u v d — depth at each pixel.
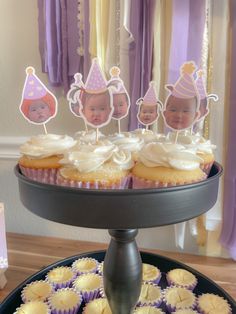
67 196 0.19
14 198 0.48
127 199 0.18
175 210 0.19
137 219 0.19
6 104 0.45
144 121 0.31
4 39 0.43
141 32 0.36
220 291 0.31
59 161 0.24
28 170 0.25
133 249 0.23
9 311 0.29
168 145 0.23
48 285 0.32
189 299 0.30
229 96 0.36
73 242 0.46
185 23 0.34
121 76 0.37
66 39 0.39
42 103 0.25
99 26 0.36
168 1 0.36
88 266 0.36
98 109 0.23
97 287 0.32
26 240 0.47
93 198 0.18
